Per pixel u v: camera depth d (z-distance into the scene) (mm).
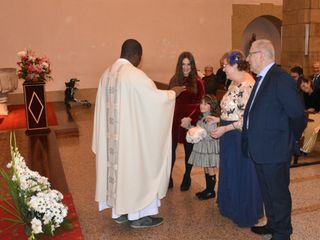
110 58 10438
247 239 3074
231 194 3273
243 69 3145
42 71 6375
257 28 12508
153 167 3154
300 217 3422
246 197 3186
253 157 2707
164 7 10609
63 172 4531
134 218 3195
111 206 3205
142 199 3146
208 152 3662
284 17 8305
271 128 2643
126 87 3000
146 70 10758
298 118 2584
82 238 2756
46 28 9852
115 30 10352
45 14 9781
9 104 9789
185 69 3889
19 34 9672
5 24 9539
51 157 5125
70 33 10047
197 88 3895
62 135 6805
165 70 10914
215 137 3172
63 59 10109
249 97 2816
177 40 10875
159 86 8109
